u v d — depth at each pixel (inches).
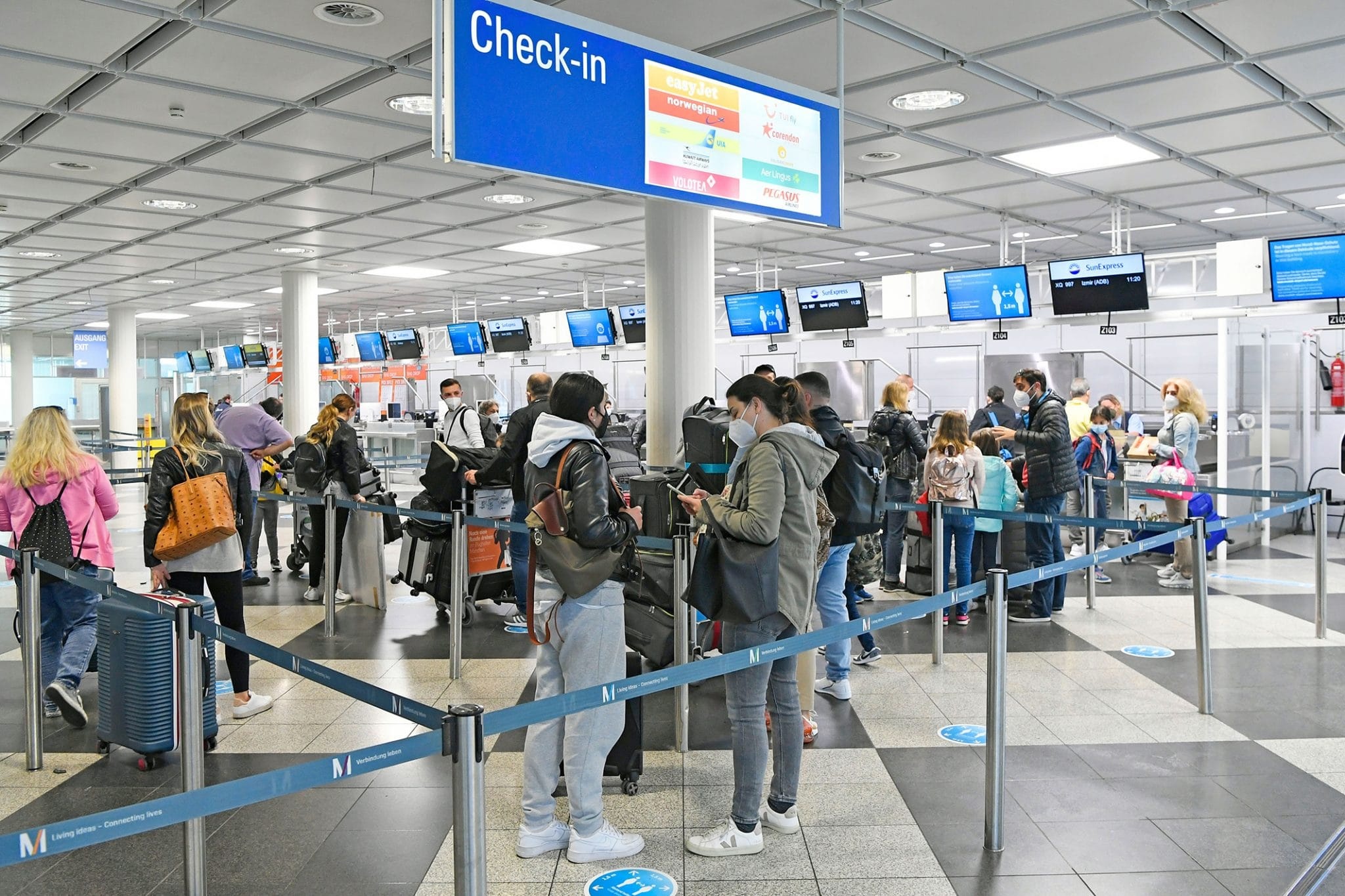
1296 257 319.9
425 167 317.1
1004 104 258.8
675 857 125.5
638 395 747.4
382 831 134.5
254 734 174.6
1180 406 324.8
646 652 187.6
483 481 255.8
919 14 198.8
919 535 294.4
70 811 142.9
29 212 390.9
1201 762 157.3
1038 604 260.8
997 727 125.6
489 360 676.1
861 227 452.4
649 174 159.9
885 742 167.3
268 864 125.0
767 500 119.0
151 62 220.2
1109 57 224.4
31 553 158.1
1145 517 366.0
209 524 167.0
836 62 223.9
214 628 112.3
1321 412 442.6
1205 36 215.6
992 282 392.8
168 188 348.8
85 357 951.0
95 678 212.8
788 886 117.8
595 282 635.5
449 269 565.6
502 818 137.8
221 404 381.7
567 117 148.2
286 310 559.5
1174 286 533.0
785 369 700.7
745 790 125.8
